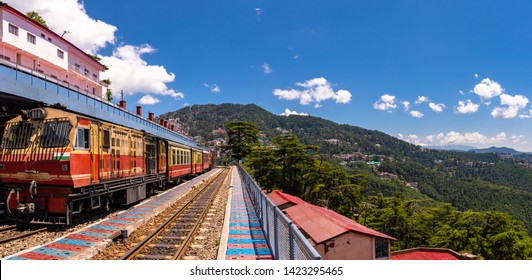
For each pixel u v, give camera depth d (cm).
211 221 1198
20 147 1003
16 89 1336
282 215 662
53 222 955
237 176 3884
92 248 764
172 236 945
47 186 977
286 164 3928
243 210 1442
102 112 2150
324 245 1191
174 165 2392
